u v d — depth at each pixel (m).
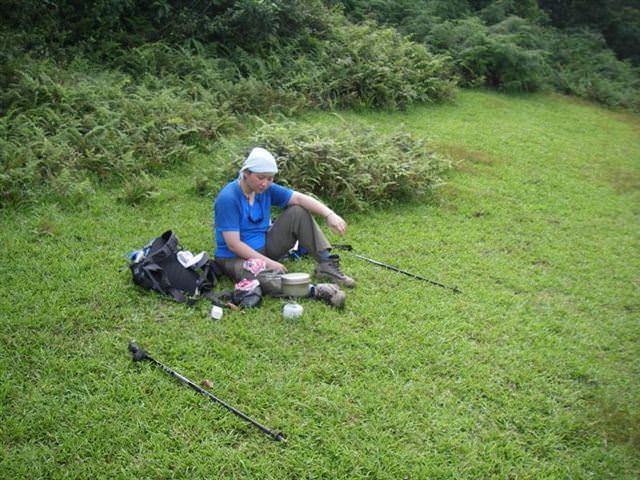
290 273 4.52
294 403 3.39
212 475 2.91
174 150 7.00
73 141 6.70
